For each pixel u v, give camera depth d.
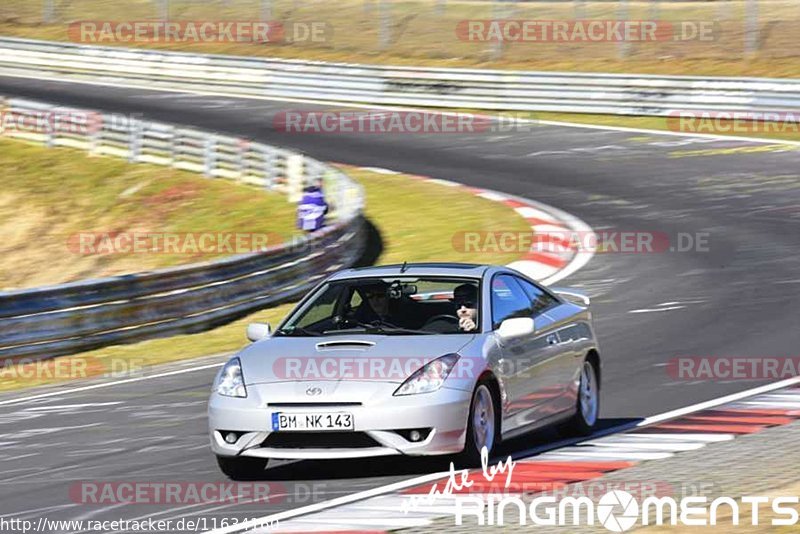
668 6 87.56
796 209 47.16
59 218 61.31
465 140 67.62
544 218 49.03
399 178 59.59
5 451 20.09
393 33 93.50
